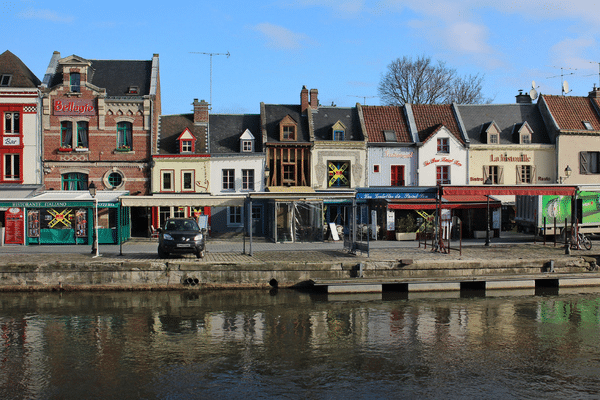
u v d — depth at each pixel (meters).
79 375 11.07
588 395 10.10
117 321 15.18
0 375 11.06
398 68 48.72
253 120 35.38
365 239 30.39
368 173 33.91
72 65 31.53
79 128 31.89
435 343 13.27
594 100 37.28
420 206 30.11
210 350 12.66
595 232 28.47
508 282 19.77
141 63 34.66
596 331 14.38
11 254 21.98
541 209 28.12
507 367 11.61
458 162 34.34
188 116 34.62
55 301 17.55
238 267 19.42
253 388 10.41
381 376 11.04
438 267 20.25
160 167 32.16
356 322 15.16
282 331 14.24
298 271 19.64
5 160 31.02
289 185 33.22
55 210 26.56
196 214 32.50
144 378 10.91
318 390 10.30
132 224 32.88
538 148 34.97
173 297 18.14
